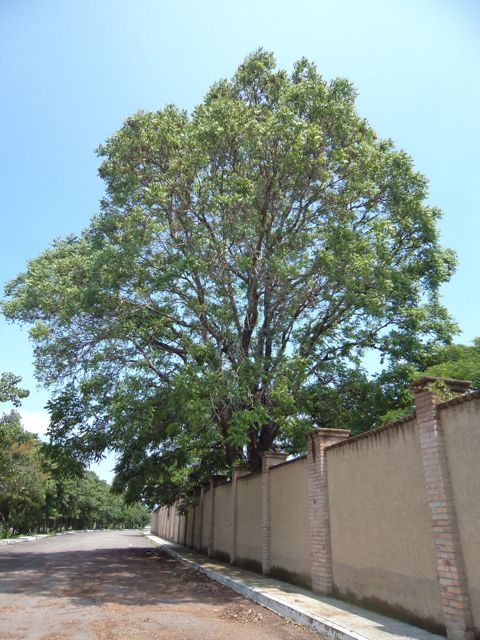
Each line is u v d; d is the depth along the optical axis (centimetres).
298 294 1559
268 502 1473
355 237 1476
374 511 885
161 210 1588
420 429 755
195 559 2088
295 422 1490
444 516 684
